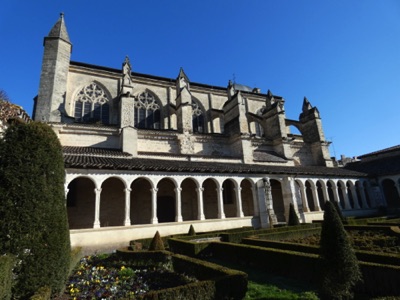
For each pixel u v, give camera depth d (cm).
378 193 3181
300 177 2739
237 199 2289
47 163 734
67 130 2362
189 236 1560
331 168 3375
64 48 2595
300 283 841
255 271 1009
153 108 3347
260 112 4184
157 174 1931
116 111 3028
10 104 1371
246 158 2933
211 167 2247
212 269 753
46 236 682
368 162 3778
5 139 714
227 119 3341
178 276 896
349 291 671
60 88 2475
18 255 629
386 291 678
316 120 3719
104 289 790
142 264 1079
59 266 696
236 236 1575
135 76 3272
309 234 1738
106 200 2127
